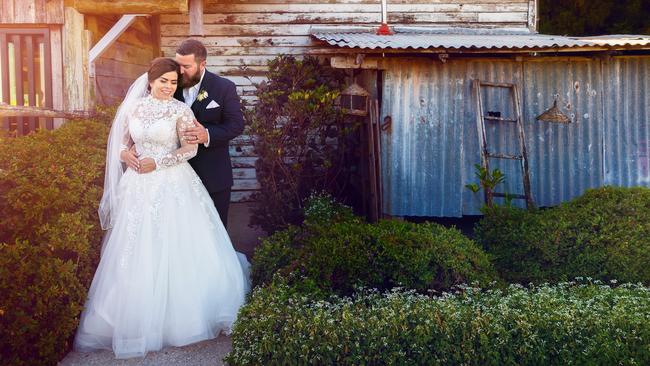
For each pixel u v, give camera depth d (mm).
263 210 6070
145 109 3920
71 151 4328
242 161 8195
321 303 3547
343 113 6070
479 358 3312
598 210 4855
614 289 4012
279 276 3973
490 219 5105
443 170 6410
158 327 3721
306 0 8195
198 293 3834
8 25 6324
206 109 4418
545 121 6449
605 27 14242
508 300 3637
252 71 8234
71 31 6160
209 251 3959
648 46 5891
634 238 4570
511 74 6414
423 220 6957
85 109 6145
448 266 4113
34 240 3707
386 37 6953
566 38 6652
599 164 6504
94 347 3787
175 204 3895
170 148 3963
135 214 3803
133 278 3705
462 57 6332
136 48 7855
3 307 3383
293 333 3320
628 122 6492
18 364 3350
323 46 8172
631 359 3213
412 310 3471
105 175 4199
